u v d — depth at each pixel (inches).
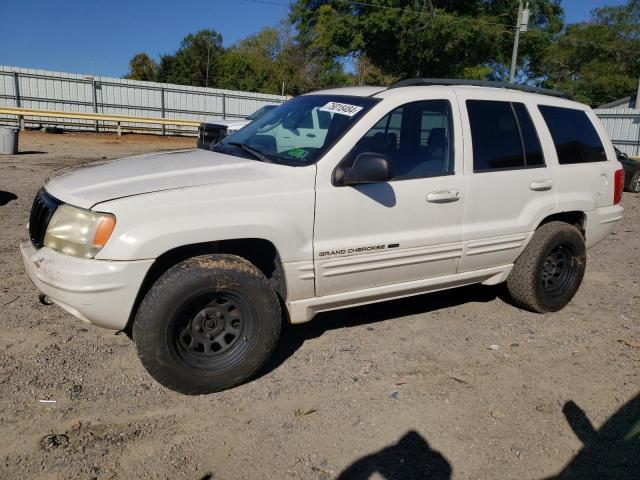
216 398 134.7
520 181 175.9
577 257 196.1
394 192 149.9
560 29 1347.2
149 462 111.3
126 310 123.4
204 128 556.7
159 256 123.3
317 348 162.7
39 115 900.0
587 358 163.6
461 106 166.2
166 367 127.2
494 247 173.5
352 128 146.4
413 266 158.1
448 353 162.9
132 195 124.0
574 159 193.9
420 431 125.0
